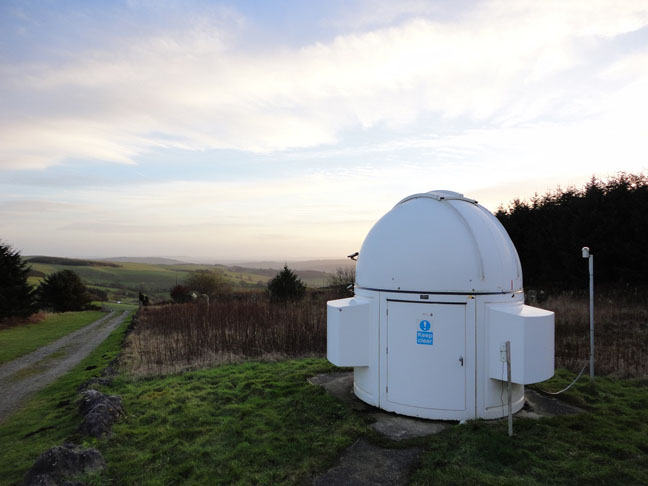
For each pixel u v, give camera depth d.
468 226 6.52
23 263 26.33
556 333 12.98
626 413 6.83
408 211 7.05
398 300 6.62
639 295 17.12
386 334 6.78
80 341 17.56
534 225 22.94
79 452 5.26
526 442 5.58
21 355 14.56
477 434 5.67
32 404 8.68
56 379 10.87
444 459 5.12
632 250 18.30
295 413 6.86
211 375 9.55
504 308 6.35
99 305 42.28
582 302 17.03
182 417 6.89
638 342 11.62
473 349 6.30
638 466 5.02
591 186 20.98
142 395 8.19
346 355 7.02
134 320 21.42
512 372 6.05
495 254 6.51
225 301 24.55
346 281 25.84
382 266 6.86
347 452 5.46
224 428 6.36
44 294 36.53
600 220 19.52
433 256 6.43
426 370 6.42
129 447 5.86
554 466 4.97
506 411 6.50
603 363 9.77
